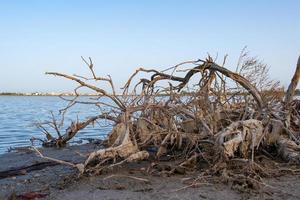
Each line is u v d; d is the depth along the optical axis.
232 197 7.02
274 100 11.86
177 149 10.40
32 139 15.91
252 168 8.44
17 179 8.88
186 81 11.38
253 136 9.55
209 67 11.01
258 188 7.55
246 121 9.70
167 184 7.88
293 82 11.93
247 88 11.08
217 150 8.95
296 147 10.02
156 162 9.46
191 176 8.48
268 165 9.33
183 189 7.49
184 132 10.23
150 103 10.50
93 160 8.88
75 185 7.88
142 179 8.02
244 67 12.03
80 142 16.58
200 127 10.34
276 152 10.54
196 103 10.70
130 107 10.20
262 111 10.72
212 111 10.70
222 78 11.19
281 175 8.73
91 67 9.56
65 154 12.68
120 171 8.90
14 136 20.12
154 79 11.04
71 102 10.74
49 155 12.55
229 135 9.20
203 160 9.50
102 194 7.21
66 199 6.98
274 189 7.56
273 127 10.59
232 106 11.93
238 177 7.96
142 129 10.11
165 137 10.02
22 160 11.78
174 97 10.89
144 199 6.88
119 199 6.89
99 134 20.44
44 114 38.62
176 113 10.62
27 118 32.69
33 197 7.16
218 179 8.02
